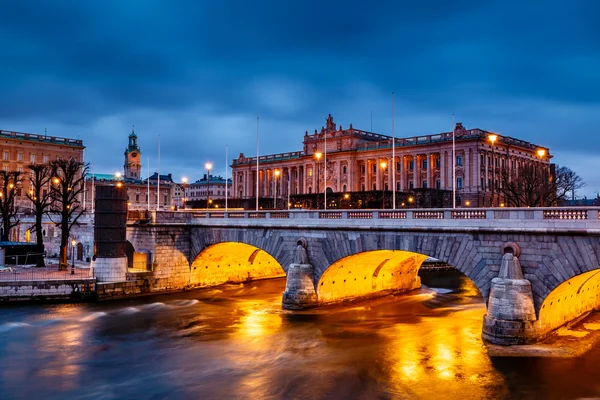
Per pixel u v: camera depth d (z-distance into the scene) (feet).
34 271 209.97
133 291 195.00
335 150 510.17
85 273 205.57
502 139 426.92
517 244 121.08
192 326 153.07
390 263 187.62
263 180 581.94
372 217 151.02
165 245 204.44
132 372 114.93
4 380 110.32
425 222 136.87
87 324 154.71
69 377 112.16
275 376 110.93
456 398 97.50
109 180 652.48
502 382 103.86
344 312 165.68
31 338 140.36
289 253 172.24
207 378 110.63
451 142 417.69
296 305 166.09
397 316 161.07
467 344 126.31
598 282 157.28
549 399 96.37
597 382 102.58
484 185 409.90
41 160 550.77
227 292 208.85
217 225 198.39
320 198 368.48
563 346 119.34
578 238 112.98
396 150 458.09
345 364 117.19
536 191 320.29
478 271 127.03
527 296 117.50
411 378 107.76
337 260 158.71
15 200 494.18
